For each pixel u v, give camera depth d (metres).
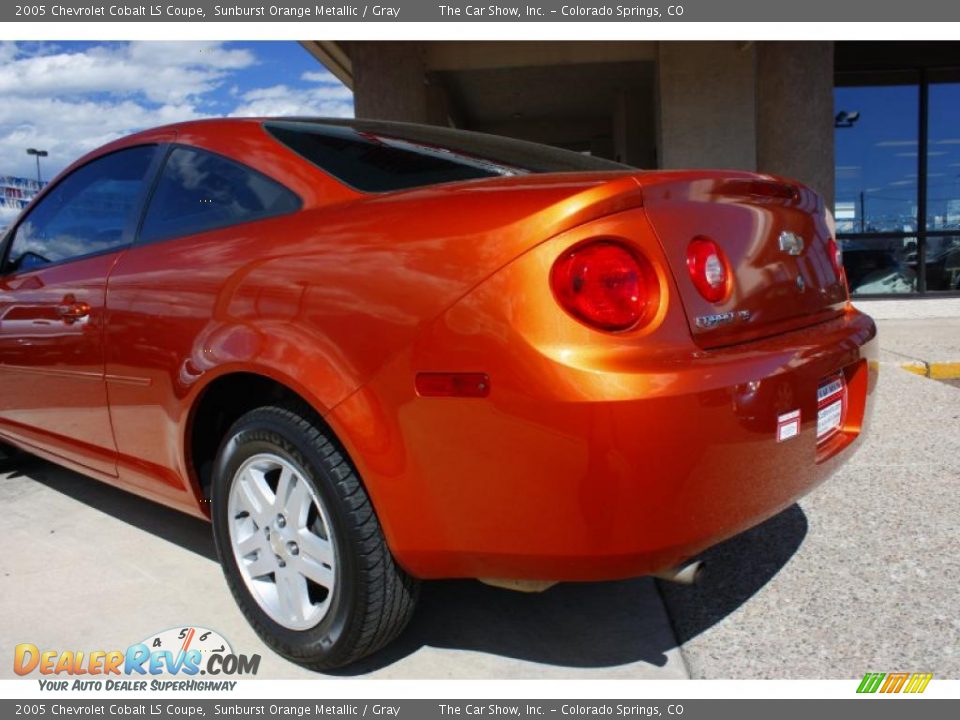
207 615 2.56
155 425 2.56
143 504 3.59
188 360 2.33
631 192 1.81
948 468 3.60
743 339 1.97
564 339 1.71
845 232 10.05
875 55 9.68
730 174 2.10
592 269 1.74
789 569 2.71
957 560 2.70
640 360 1.73
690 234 1.89
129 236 2.82
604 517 1.71
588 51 10.70
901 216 9.94
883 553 2.78
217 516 2.37
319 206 2.24
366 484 1.94
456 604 2.61
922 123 9.77
